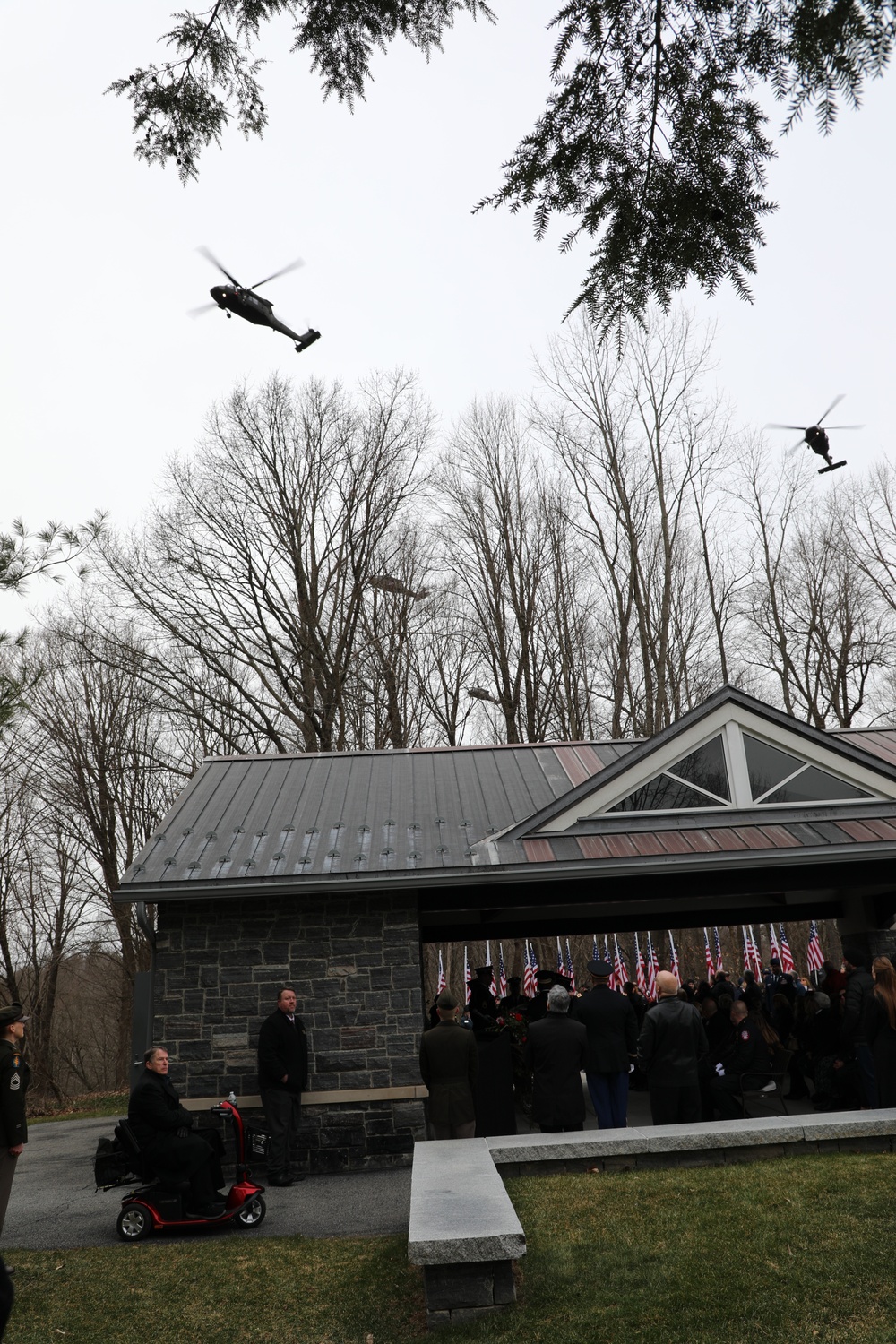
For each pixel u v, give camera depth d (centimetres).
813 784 1305
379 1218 881
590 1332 548
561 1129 948
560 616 3095
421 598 3103
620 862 1170
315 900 1202
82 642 2797
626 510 3105
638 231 543
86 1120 1986
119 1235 837
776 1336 524
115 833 3027
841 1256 596
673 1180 745
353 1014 1170
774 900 1609
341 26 584
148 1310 658
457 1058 945
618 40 501
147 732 3164
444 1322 582
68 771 2997
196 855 1231
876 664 3288
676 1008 984
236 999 1173
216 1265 738
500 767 1558
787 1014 1452
